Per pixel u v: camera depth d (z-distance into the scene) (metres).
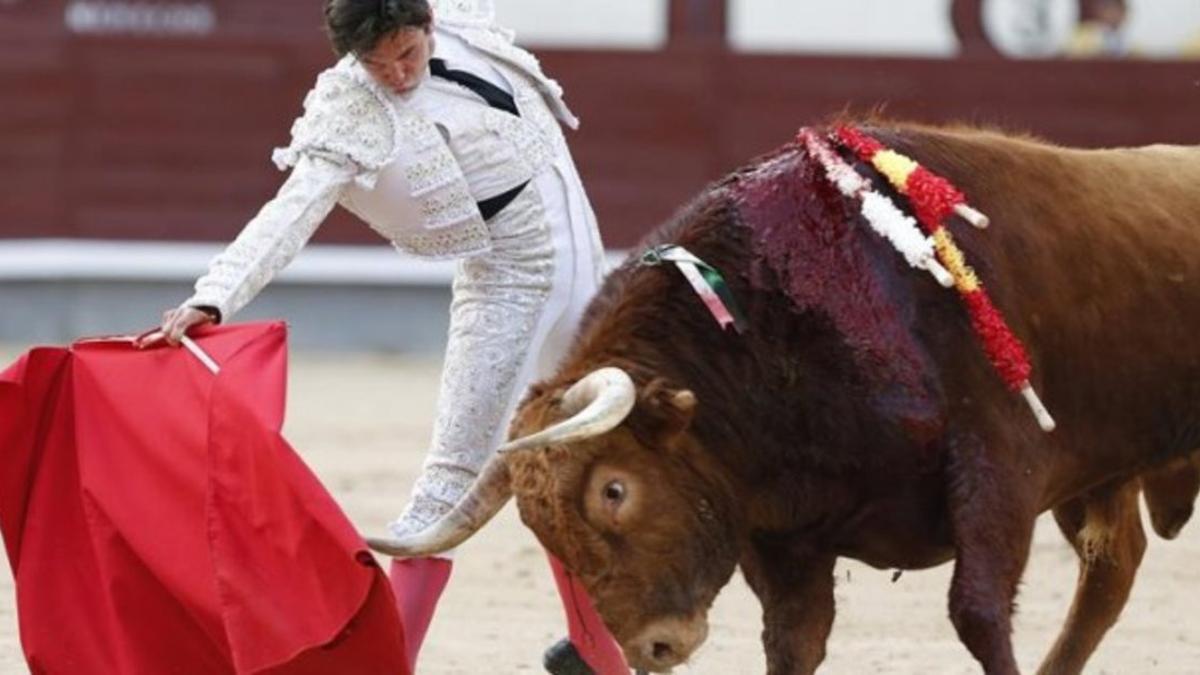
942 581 15.41
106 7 29.34
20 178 29.00
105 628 10.22
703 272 9.76
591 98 29.08
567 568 9.38
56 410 10.23
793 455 9.76
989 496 9.73
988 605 9.61
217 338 9.96
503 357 10.46
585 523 9.11
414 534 9.56
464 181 10.24
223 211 29.12
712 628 13.80
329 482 18.88
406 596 10.68
